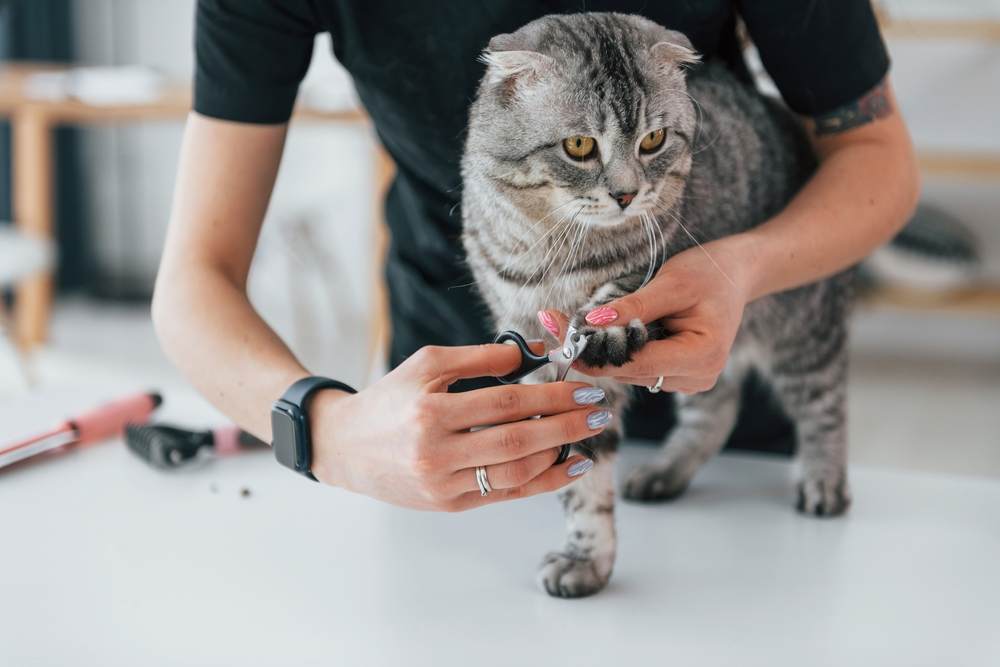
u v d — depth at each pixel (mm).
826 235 1009
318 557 1020
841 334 1342
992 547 1059
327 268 4176
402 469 810
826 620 917
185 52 4246
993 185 3609
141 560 1009
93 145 4398
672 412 1434
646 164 1042
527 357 850
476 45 1068
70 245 4379
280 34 1056
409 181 1225
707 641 881
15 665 837
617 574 1001
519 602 944
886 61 1090
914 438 3033
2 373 3389
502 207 1081
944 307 3336
